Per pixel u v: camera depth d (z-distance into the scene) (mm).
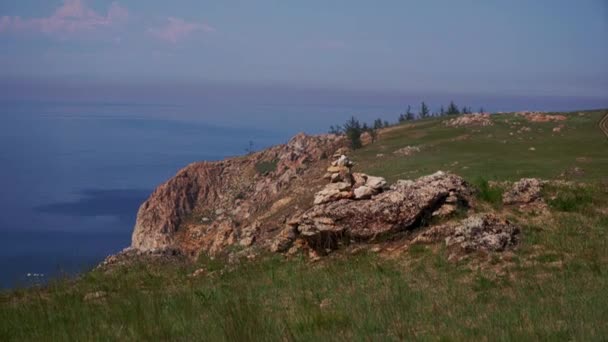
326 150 117250
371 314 11031
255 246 19016
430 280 13852
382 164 80312
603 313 10367
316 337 9906
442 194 17531
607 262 14141
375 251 16500
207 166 136125
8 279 16453
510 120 99188
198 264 18062
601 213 17734
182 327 11055
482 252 15156
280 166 121062
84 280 16844
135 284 16062
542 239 15781
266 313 11492
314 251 17203
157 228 125625
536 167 57781
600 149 71250
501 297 12047
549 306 10992
